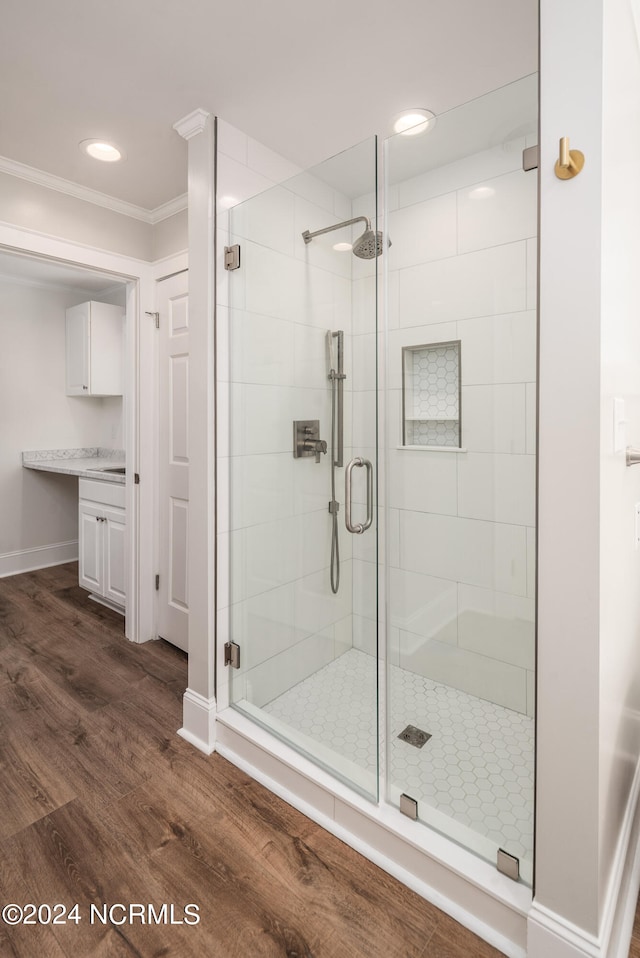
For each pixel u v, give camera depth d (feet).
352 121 6.31
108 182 7.84
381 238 5.01
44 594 12.15
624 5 3.70
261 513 6.28
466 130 4.34
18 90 5.70
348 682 5.45
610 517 3.62
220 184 6.25
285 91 5.73
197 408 6.44
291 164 7.17
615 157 3.52
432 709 4.79
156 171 7.51
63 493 14.80
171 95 5.80
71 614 10.93
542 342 3.49
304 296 5.68
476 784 4.48
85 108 6.03
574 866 3.58
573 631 3.48
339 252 5.33
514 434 4.25
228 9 4.56
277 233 5.88
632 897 4.19
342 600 5.49
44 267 12.70
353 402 5.40
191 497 6.59
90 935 4.11
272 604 6.19
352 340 5.35
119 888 4.52
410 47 5.05
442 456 4.73
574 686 3.50
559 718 3.58
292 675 5.93
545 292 3.46
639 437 4.84
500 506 4.37
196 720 6.58
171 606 9.31
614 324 3.60
